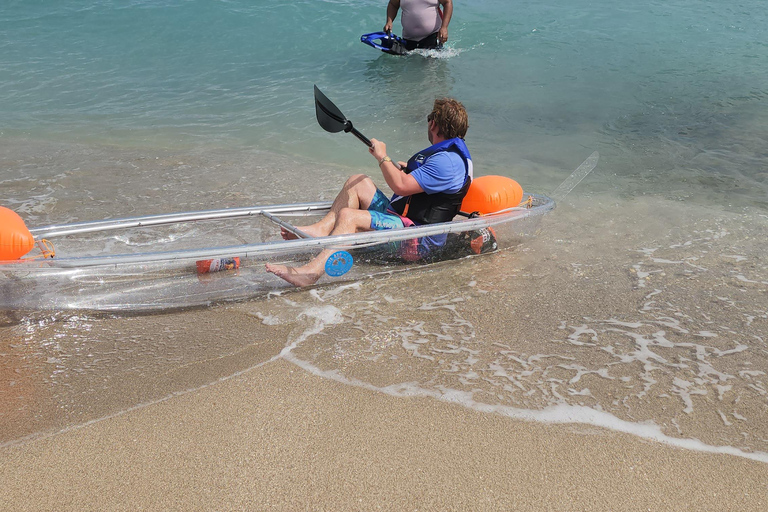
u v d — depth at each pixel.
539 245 4.31
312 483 2.21
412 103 7.62
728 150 6.14
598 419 2.56
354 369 2.88
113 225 3.80
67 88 8.15
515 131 6.76
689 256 4.10
